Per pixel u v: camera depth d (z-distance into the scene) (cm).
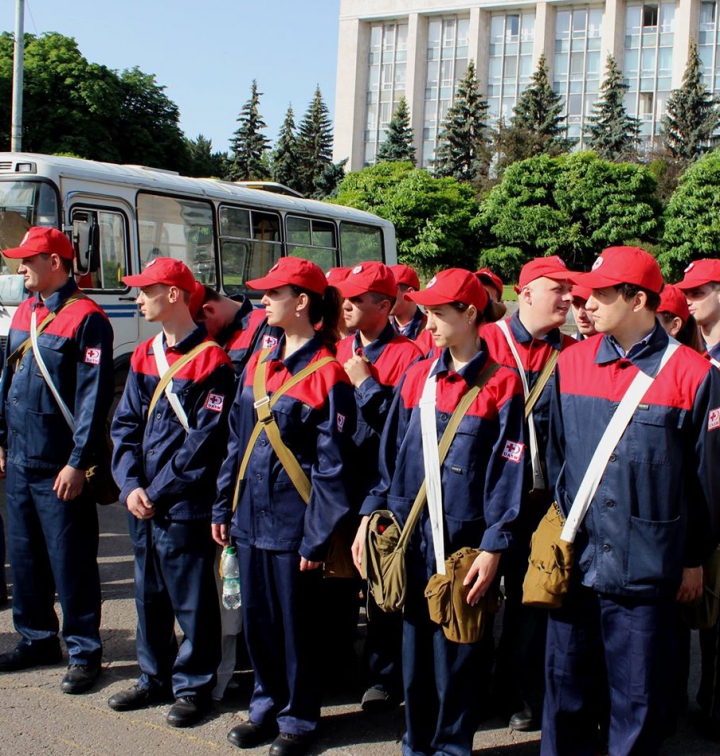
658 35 6769
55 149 3441
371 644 436
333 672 463
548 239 4234
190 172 4212
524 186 4350
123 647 499
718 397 320
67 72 3550
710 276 466
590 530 330
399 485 365
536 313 423
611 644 333
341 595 446
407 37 7488
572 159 4341
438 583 343
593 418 331
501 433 349
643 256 328
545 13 6994
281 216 1289
